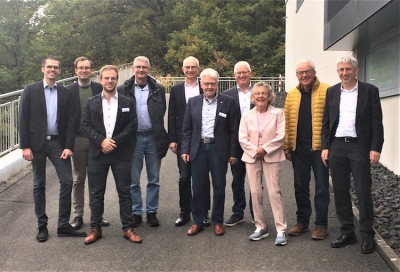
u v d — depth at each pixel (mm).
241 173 5398
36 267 4227
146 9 35594
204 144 5031
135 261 4348
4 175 7488
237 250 4602
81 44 36031
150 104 5438
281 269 4113
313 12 14320
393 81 7555
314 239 4840
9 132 8570
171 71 33781
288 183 7395
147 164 5500
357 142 4430
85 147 5422
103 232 5207
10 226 5438
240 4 32188
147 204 5465
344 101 4523
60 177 5020
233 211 5508
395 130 7402
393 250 4297
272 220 5598
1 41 31109
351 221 4648
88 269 4176
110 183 7438
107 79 4789
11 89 30812
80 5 36281
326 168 4824
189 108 5148
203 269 4152
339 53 11000
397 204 5684
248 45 30109
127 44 34906
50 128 4969
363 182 4395
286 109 5062
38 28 34844
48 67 4930
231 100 5105
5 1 32375
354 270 4047
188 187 5461
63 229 5027
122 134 4824
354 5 7625
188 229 5305
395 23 7242
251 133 4898
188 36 31047
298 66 4852
